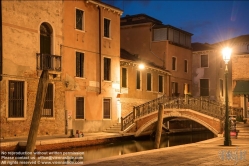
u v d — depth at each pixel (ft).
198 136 103.30
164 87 115.55
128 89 97.71
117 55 92.94
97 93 85.71
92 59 84.64
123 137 82.58
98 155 61.87
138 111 89.66
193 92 131.85
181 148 51.96
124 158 42.42
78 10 81.35
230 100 107.76
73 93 78.28
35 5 69.15
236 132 66.39
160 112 63.36
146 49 119.55
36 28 69.26
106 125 87.86
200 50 130.82
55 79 73.15
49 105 71.92
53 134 71.82
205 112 81.30
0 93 61.82
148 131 94.07
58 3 74.74
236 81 90.94
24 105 65.98
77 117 80.07
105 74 89.30
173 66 120.88
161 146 77.77
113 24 92.12
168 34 116.78
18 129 64.59
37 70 68.64
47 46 72.79
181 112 84.17
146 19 123.75
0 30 62.85
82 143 68.33
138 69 102.89
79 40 80.59
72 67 78.23
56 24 74.02
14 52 64.69
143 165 37.27
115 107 91.45
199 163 37.76
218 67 129.90
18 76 65.16
